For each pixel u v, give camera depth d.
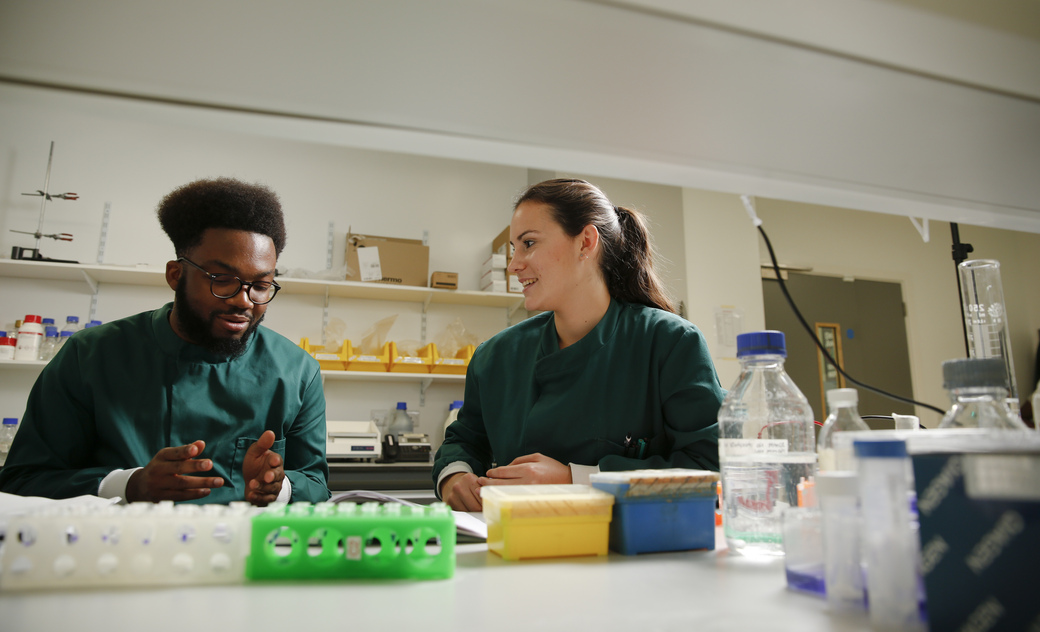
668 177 0.74
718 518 0.88
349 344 3.23
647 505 0.66
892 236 4.90
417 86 0.56
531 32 0.51
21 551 0.48
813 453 0.77
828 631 0.39
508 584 0.51
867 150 0.68
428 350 3.34
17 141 3.20
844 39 0.54
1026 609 0.35
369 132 0.63
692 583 0.51
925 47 0.55
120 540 0.49
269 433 1.10
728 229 3.90
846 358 4.61
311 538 0.55
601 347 1.26
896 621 0.39
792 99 0.60
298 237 3.57
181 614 0.41
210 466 1.02
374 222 3.70
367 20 0.49
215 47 0.50
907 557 0.39
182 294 1.30
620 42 0.53
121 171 3.31
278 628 0.38
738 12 0.51
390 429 3.27
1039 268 4.98
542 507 0.63
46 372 1.32
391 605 0.44
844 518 0.44
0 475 1.22
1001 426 0.63
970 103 0.62
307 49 0.51
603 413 1.23
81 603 0.44
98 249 3.21
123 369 1.33
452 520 0.54
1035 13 0.54
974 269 0.94
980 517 0.37
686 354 1.22
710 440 1.08
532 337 1.41
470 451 1.43
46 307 3.09
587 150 0.67
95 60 0.51
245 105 0.58
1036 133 0.68
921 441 0.40
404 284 3.43
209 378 1.35
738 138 0.65
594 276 1.32
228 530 0.52
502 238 3.62
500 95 0.57
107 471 1.13
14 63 0.51
